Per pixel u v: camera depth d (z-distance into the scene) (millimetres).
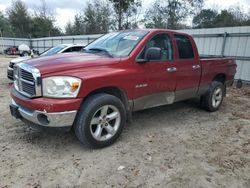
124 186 2793
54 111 3086
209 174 3096
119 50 4062
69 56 3838
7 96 6801
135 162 3322
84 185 2795
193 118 5281
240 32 10336
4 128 4336
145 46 4043
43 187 2736
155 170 3143
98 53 4113
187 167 3242
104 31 41812
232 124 5016
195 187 2820
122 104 3773
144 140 4031
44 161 3273
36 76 3127
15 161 3250
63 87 3146
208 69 5293
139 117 5188
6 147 3629
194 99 6355
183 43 4762
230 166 3312
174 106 6133
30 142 3814
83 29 47219
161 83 4289
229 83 6145
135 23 38312
